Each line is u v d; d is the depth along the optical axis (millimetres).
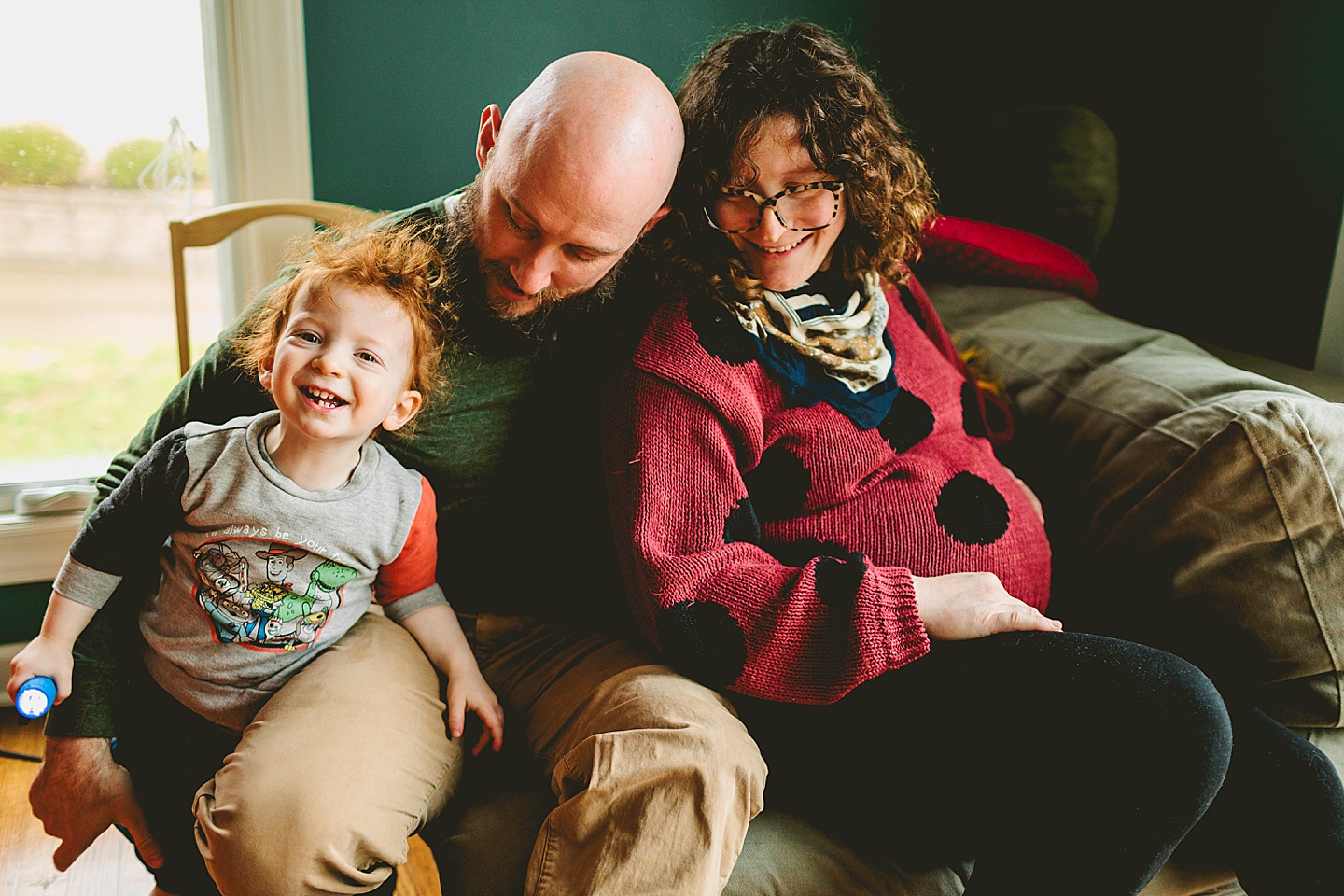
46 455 1780
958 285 1716
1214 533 1131
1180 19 1908
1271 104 1756
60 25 1616
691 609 992
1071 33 2098
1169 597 1175
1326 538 1087
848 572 1003
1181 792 881
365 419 974
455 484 1136
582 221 969
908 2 2004
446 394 1096
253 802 892
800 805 1070
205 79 1669
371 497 1029
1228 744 905
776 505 1132
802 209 1111
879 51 2021
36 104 1643
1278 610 1101
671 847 872
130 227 1743
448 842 1011
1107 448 1309
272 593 1000
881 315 1225
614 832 886
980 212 1873
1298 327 1747
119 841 1423
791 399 1129
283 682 1030
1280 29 1722
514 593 1201
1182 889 1059
